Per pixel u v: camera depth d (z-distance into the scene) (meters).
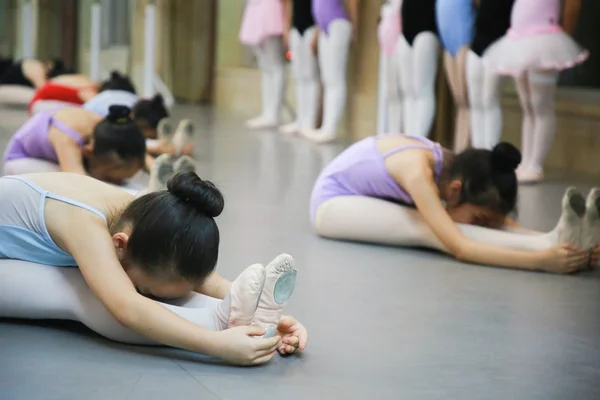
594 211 5.45
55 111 6.73
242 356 3.38
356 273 5.20
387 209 5.95
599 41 11.84
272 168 9.76
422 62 10.67
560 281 5.24
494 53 9.20
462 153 5.70
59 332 3.74
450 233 5.50
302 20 13.16
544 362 3.75
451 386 3.39
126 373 3.29
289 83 15.93
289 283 3.51
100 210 3.67
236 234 6.14
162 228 3.38
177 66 20.17
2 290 3.72
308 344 3.81
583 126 10.59
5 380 3.16
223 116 16.61
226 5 18.78
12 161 6.80
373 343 3.88
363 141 6.16
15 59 25.70
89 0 22.72
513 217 5.85
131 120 6.19
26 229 3.72
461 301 4.69
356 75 13.63
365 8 13.30
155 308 3.37
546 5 8.88
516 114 11.52
